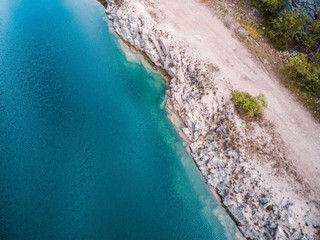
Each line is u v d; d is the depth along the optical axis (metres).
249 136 27.67
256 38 35.38
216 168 27.61
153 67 37.38
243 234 24.58
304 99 30.05
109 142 30.73
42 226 24.44
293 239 22.39
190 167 28.89
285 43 33.84
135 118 33.16
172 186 27.83
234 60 33.47
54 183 27.06
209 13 38.75
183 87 33.06
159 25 36.69
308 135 27.70
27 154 28.86
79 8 46.00
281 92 30.69
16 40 40.56
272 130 27.94
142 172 28.81
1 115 31.81
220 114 29.69
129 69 37.50
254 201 24.80
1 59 37.69
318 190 24.59
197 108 30.78
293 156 26.41
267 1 34.69
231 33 36.25
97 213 25.58
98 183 27.50
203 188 27.52
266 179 25.28
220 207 26.25
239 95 29.05
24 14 45.12
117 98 34.91
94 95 34.88
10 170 27.59
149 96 34.88
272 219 23.56
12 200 25.70
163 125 32.16
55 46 40.06
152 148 30.66
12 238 23.59
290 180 25.12
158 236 24.89
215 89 30.81
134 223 25.34
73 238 24.06
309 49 32.69
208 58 33.47
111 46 39.94
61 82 35.72
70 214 25.28
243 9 38.12
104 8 45.59
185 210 26.31
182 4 39.88
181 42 35.03
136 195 27.11
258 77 31.98
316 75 29.77
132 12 38.09
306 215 23.11
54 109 32.91
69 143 30.17
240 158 26.38
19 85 34.91
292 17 31.92
